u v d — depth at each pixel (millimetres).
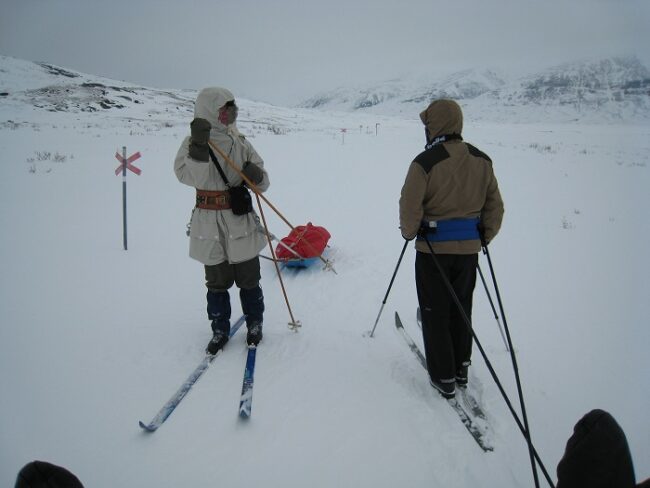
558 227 6855
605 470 1343
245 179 2910
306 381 2816
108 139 19125
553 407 2584
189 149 2633
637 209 8086
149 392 2713
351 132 32469
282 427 2396
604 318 3693
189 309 3918
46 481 1307
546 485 2037
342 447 2252
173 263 5141
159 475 2078
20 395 2648
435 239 2451
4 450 2219
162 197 8906
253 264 3145
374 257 5391
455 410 2545
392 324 3637
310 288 4441
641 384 2785
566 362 3037
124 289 4355
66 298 4109
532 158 16469
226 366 2986
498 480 2072
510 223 7109
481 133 34812
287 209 8031
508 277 4680
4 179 10078
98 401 2615
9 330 3457
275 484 2025
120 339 3357
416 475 2086
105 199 8633
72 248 5629
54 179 10352
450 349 2533
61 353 3139
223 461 2160
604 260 5195
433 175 2324
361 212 7801
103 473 2088
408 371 2953
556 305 3965
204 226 2926
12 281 4480
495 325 3576
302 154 16484
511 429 2395
